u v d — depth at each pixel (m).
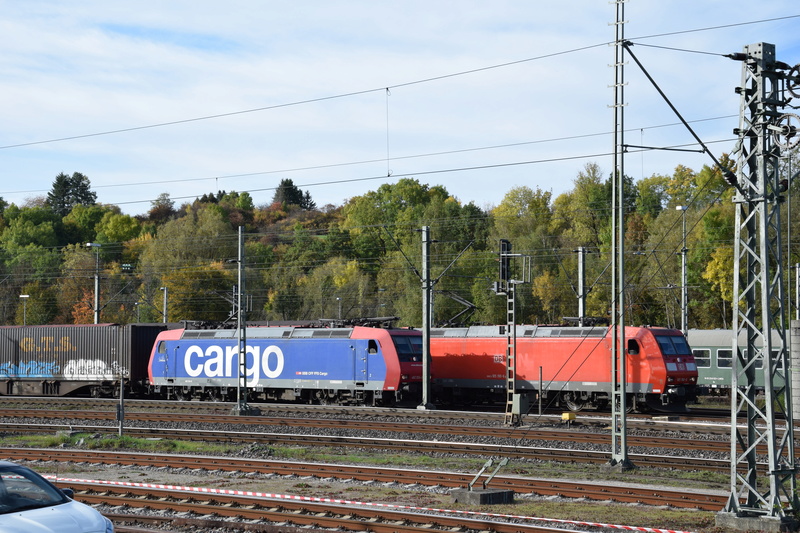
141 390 50.75
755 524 14.90
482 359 43.91
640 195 89.25
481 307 71.25
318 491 18.86
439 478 20.31
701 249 65.19
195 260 86.94
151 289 85.19
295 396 44.56
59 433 31.06
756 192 15.29
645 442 28.03
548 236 77.31
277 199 183.62
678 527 15.13
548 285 69.94
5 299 92.44
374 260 98.06
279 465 22.19
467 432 31.30
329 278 88.75
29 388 52.66
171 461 23.25
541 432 30.00
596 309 69.69
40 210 121.31
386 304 81.25
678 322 67.69
